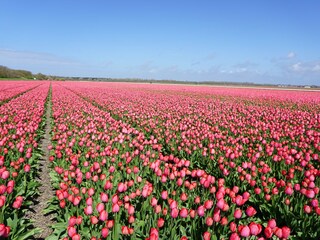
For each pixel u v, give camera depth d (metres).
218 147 10.34
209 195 6.62
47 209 6.54
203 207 5.05
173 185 6.68
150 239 4.25
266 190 6.58
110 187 6.10
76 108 21.20
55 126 15.04
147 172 8.18
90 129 12.44
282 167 8.54
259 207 6.67
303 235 5.45
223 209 5.19
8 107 19.41
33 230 5.46
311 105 32.06
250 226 4.43
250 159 9.18
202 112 21.53
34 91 41.91
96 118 16.14
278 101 36.16
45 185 8.51
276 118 18.95
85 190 6.04
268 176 7.88
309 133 12.89
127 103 26.70
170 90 57.22
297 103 34.09
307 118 18.94
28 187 7.32
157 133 13.09
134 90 52.88
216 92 53.56
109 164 8.67
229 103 31.09
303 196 6.31
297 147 11.38
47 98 33.62
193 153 10.26
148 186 5.95
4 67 132.25
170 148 11.25
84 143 10.80
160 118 18.14
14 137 10.99
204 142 12.04
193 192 6.79
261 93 52.16
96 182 6.95
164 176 6.58
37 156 10.41
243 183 7.54
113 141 11.15
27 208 7.03
